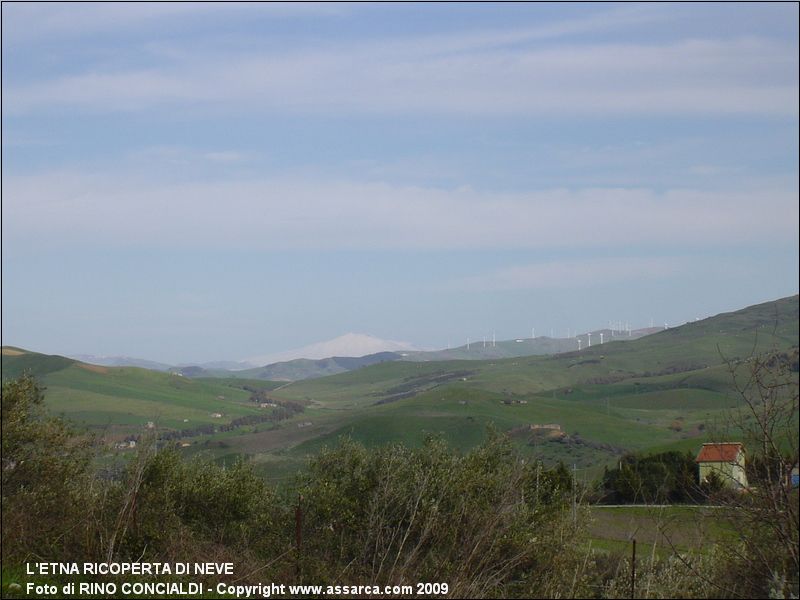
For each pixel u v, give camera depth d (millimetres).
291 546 13500
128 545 12859
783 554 9086
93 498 13461
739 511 9273
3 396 14055
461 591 10617
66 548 12469
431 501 12469
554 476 12742
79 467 14281
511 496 12008
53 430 14266
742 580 9633
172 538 13312
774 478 9016
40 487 13203
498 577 11266
